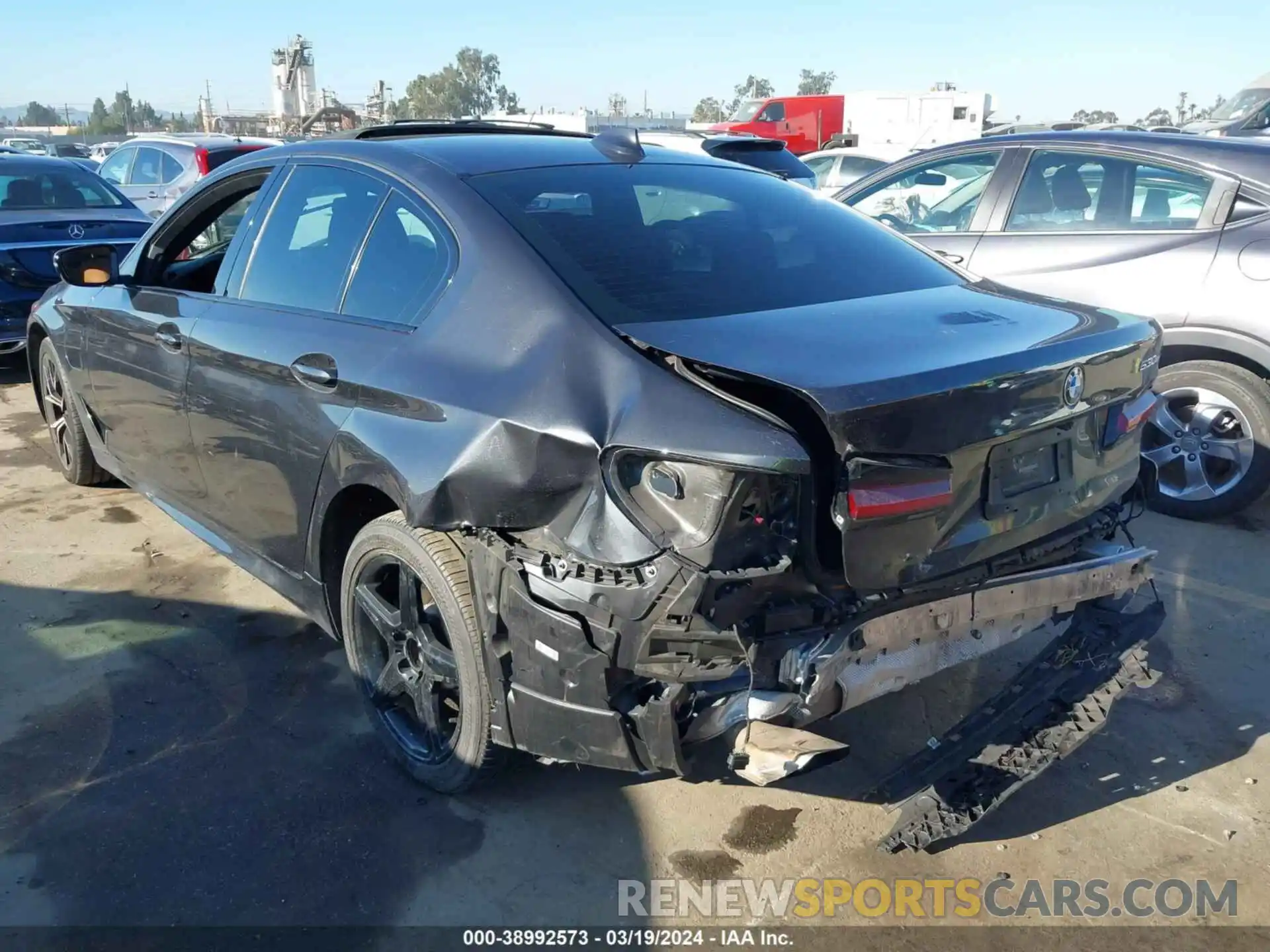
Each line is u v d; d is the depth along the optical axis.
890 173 6.26
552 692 2.45
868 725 3.40
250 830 2.87
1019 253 5.41
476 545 2.55
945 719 3.43
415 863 2.76
